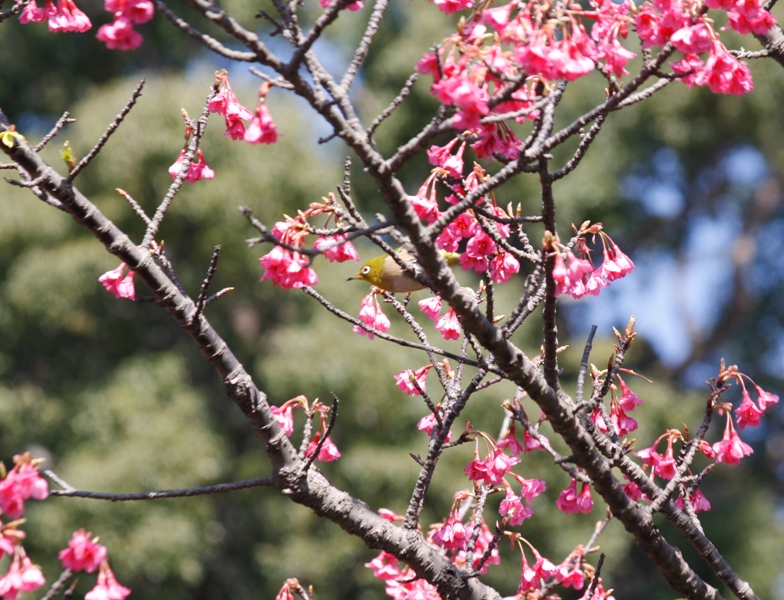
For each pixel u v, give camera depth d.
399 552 3.95
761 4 3.23
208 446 14.98
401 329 14.28
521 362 3.43
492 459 3.92
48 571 13.69
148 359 15.80
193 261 16.03
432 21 16.30
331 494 3.91
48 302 15.05
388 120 16.17
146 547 13.81
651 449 4.18
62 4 3.80
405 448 14.02
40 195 3.63
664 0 3.11
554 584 4.40
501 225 3.68
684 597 4.16
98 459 14.47
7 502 2.84
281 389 14.45
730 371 3.94
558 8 2.98
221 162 14.84
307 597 4.05
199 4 2.77
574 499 4.21
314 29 2.87
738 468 21.02
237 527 16.97
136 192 14.81
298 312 16.34
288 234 3.28
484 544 4.59
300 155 15.38
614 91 3.32
